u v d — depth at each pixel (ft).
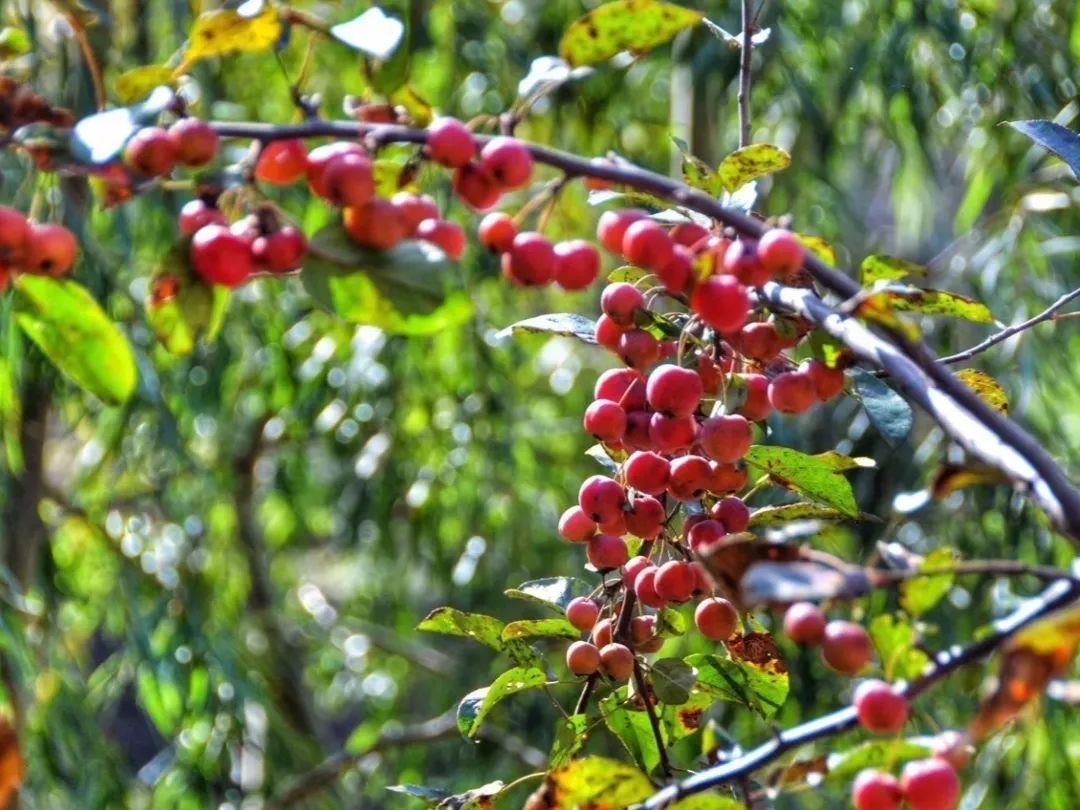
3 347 6.98
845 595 2.79
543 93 3.03
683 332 3.17
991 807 7.27
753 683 3.32
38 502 8.33
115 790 8.00
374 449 9.18
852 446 7.93
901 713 2.87
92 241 7.61
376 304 2.88
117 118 2.84
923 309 3.08
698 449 3.23
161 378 8.33
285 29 2.99
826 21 8.20
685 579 3.19
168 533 9.18
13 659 7.02
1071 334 7.96
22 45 3.13
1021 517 7.59
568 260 3.06
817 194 8.90
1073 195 7.50
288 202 8.05
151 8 8.52
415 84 9.16
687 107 8.36
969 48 7.88
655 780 3.28
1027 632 2.71
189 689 8.67
